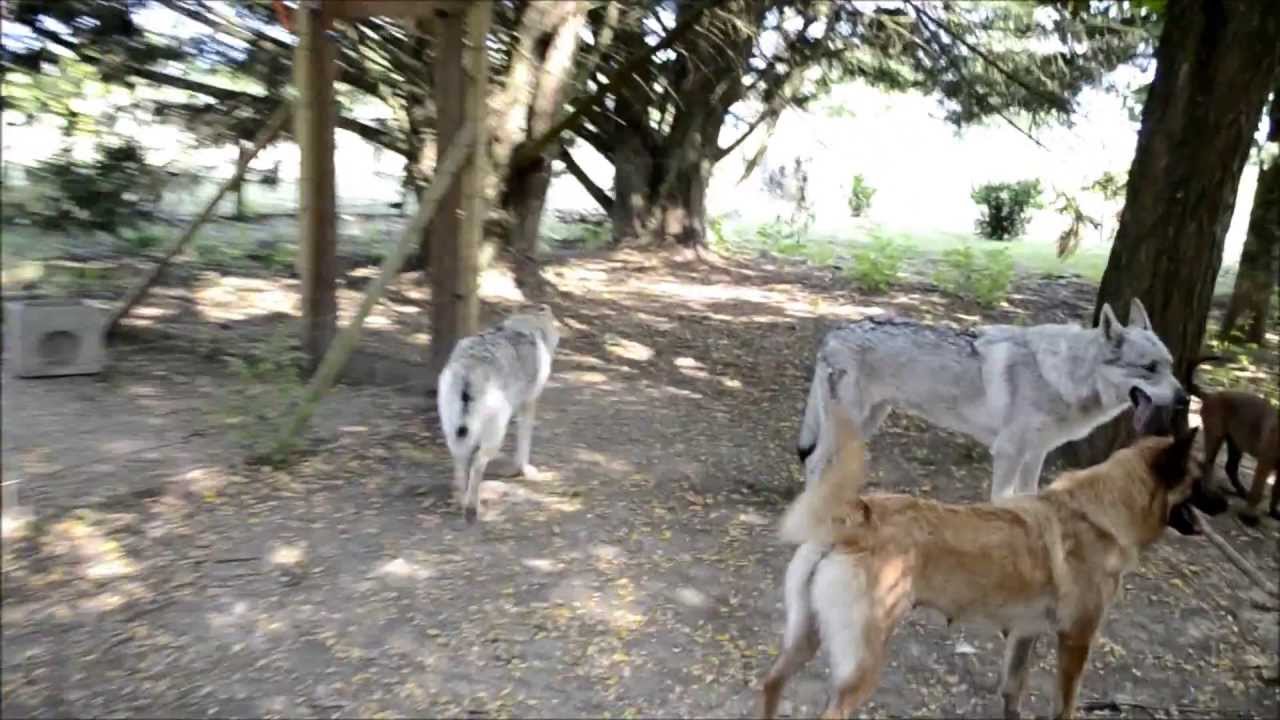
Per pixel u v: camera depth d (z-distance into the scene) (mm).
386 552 5504
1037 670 4855
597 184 21531
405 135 14250
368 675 4316
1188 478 4391
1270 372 12266
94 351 8406
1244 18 6957
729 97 19188
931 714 4414
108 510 5719
